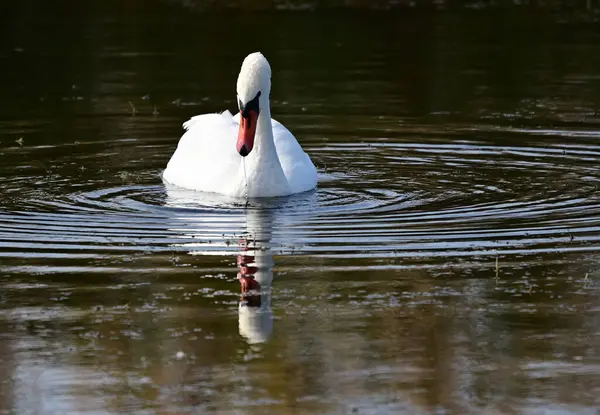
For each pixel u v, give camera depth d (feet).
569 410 31.53
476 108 74.64
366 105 76.07
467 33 101.14
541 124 69.77
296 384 32.96
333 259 42.83
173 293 39.52
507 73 85.15
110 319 37.40
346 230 46.80
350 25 105.70
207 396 32.35
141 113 73.77
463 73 85.25
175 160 57.88
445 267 41.93
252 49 94.68
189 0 120.06
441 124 70.44
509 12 112.16
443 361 34.37
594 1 116.78
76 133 68.28
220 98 77.97
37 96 78.79
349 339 35.86
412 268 41.83
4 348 35.29
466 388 32.73
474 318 37.32
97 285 40.29
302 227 47.26
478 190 54.08
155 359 34.60
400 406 31.71
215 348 35.22
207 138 57.67
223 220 48.57
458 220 48.29
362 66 88.12
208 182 54.70
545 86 80.64
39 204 51.37
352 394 32.40
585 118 71.15
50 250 44.06
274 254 43.50
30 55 92.89
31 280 40.75
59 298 39.14
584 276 40.81
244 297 39.14
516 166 59.41
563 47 94.27
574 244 44.50
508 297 38.99
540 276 40.91
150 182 56.75
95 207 50.98
